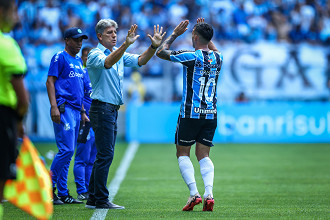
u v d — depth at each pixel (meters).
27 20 64.50
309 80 62.34
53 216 18.69
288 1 73.06
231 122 60.47
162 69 64.12
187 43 67.88
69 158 22.05
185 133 20.00
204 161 20.38
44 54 60.25
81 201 22.72
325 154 48.16
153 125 60.38
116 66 20.19
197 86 19.81
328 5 73.62
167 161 42.47
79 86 22.56
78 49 22.61
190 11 70.94
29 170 13.24
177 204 22.36
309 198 24.45
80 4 68.31
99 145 20.16
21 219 18.39
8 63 12.91
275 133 60.34
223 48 62.22
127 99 64.19
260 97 62.12
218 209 20.77
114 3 69.81
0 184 13.32
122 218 18.27
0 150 13.19
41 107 56.62
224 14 71.25
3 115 13.23
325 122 60.56
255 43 62.31
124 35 67.81
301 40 70.81
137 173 35.19
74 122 22.30
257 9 72.31
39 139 56.28
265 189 27.89
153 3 70.81
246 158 44.94
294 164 40.75
